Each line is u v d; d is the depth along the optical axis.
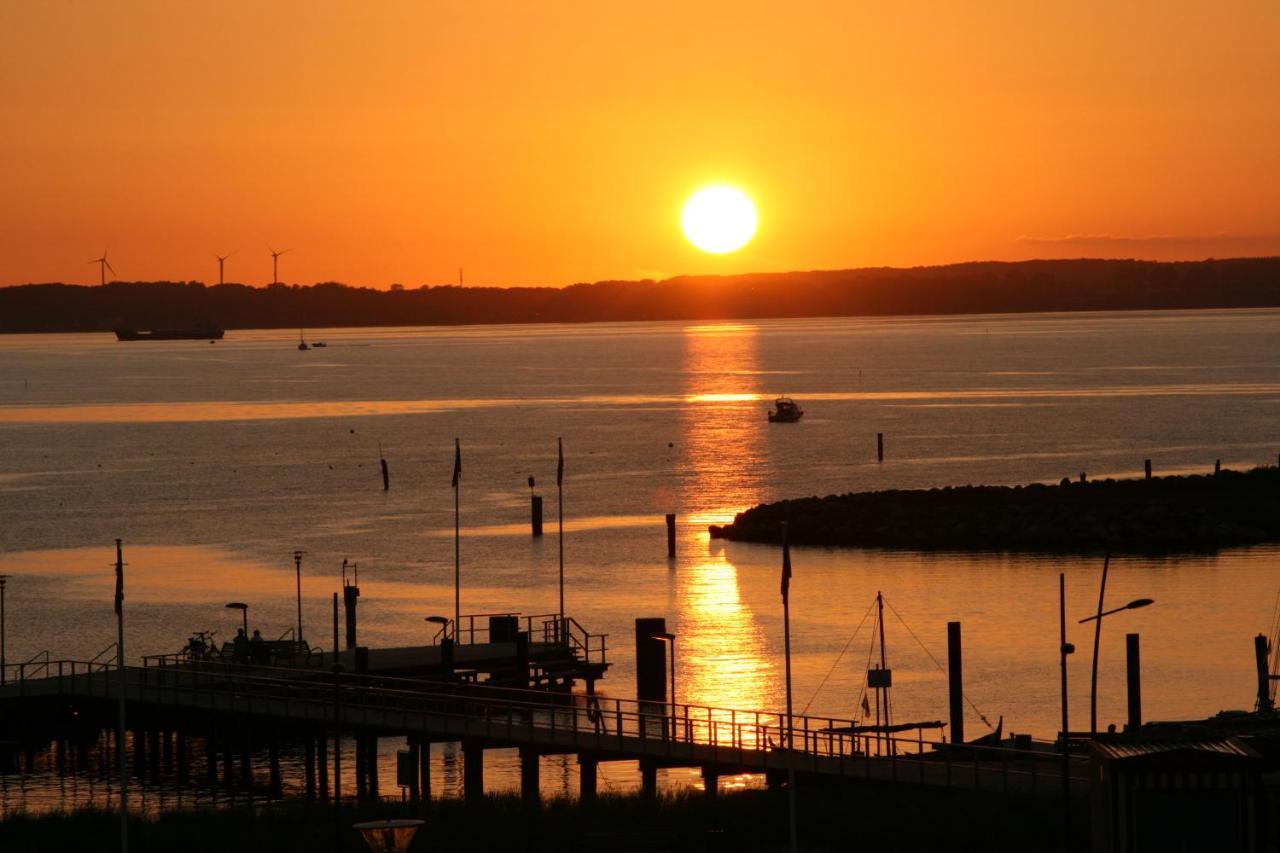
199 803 124.50
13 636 193.25
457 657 150.75
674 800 109.56
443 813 109.06
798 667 168.25
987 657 171.62
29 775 136.62
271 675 144.00
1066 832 91.12
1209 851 79.44
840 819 99.62
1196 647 174.12
